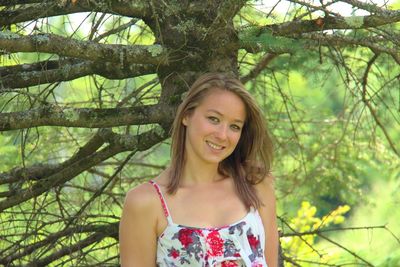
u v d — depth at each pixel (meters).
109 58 5.32
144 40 7.11
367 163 8.93
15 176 6.31
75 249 6.36
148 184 4.58
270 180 4.75
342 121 8.52
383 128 7.36
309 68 7.67
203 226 4.50
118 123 5.55
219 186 4.62
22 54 7.94
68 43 5.20
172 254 4.49
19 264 6.34
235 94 4.54
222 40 5.46
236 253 4.47
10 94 6.71
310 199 8.84
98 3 5.36
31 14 5.47
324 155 8.57
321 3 5.29
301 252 8.69
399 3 7.95
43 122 5.48
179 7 5.48
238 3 5.38
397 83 7.86
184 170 4.61
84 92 8.12
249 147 4.70
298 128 8.77
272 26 5.42
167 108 5.57
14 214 6.82
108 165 7.98
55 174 6.21
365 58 7.98
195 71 5.54
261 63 7.18
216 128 4.52
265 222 4.69
